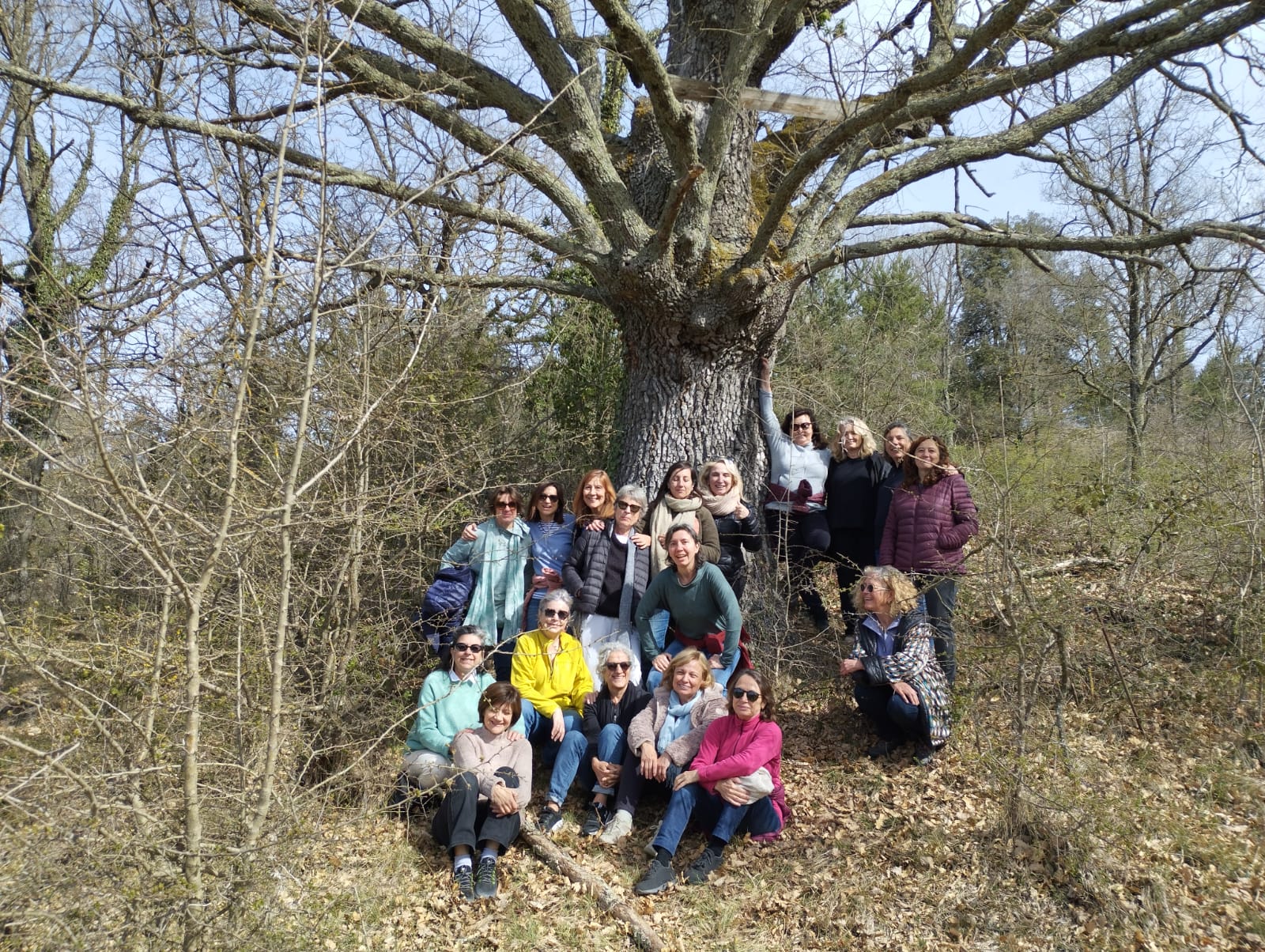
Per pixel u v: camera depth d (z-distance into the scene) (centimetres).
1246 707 546
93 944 290
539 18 598
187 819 317
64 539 538
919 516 559
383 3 612
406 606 597
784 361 1148
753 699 462
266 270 337
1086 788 460
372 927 409
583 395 855
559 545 592
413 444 538
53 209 1037
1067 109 632
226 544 352
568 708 524
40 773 286
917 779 504
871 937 400
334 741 488
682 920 421
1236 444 707
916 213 735
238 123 595
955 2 680
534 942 407
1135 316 1290
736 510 589
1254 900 401
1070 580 624
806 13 664
